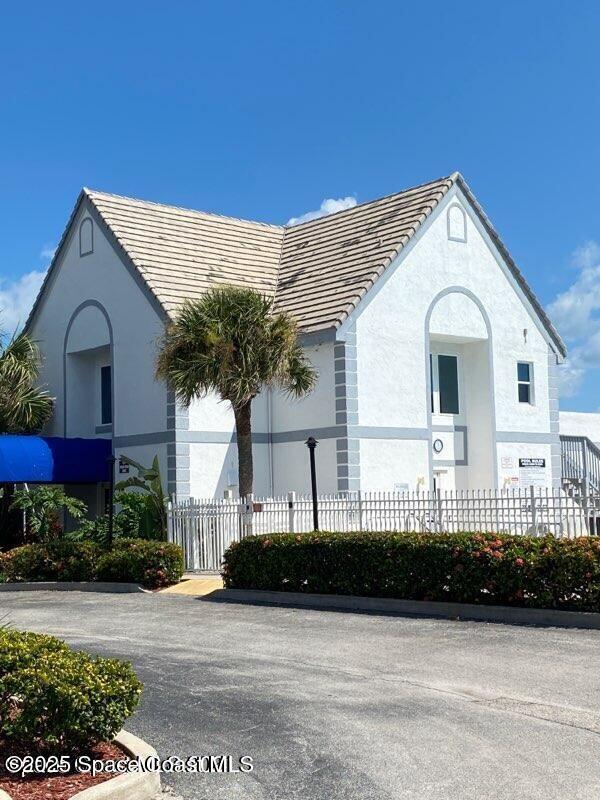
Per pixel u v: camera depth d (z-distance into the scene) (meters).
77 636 16.06
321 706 10.73
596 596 15.30
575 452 32.88
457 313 29.66
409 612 17.12
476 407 30.42
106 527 25.52
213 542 23.61
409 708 10.54
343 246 30.48
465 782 8.01
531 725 9.72
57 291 31.75
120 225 30.17
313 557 19.02
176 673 12.72
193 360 22.67
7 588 23.38
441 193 29.48
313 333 27.08
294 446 28.00
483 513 20.86
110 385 29.92
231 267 31.05
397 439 27.75
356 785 8.04
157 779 8.15
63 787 7.88
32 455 27.73
